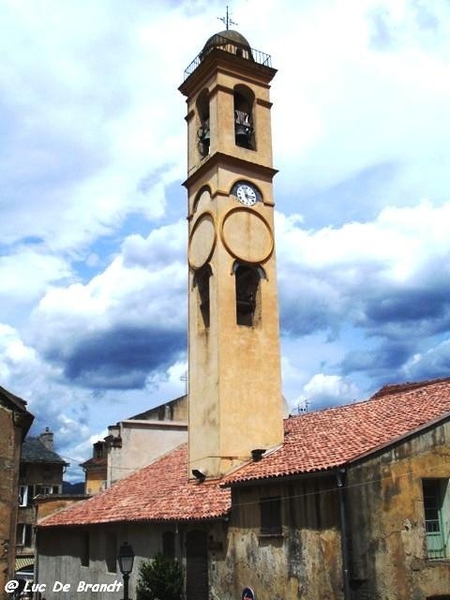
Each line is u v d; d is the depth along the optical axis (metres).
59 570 34.50
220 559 23.47
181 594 24.66
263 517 21.78
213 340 28.97
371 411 25.38
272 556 21.12
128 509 29.88
